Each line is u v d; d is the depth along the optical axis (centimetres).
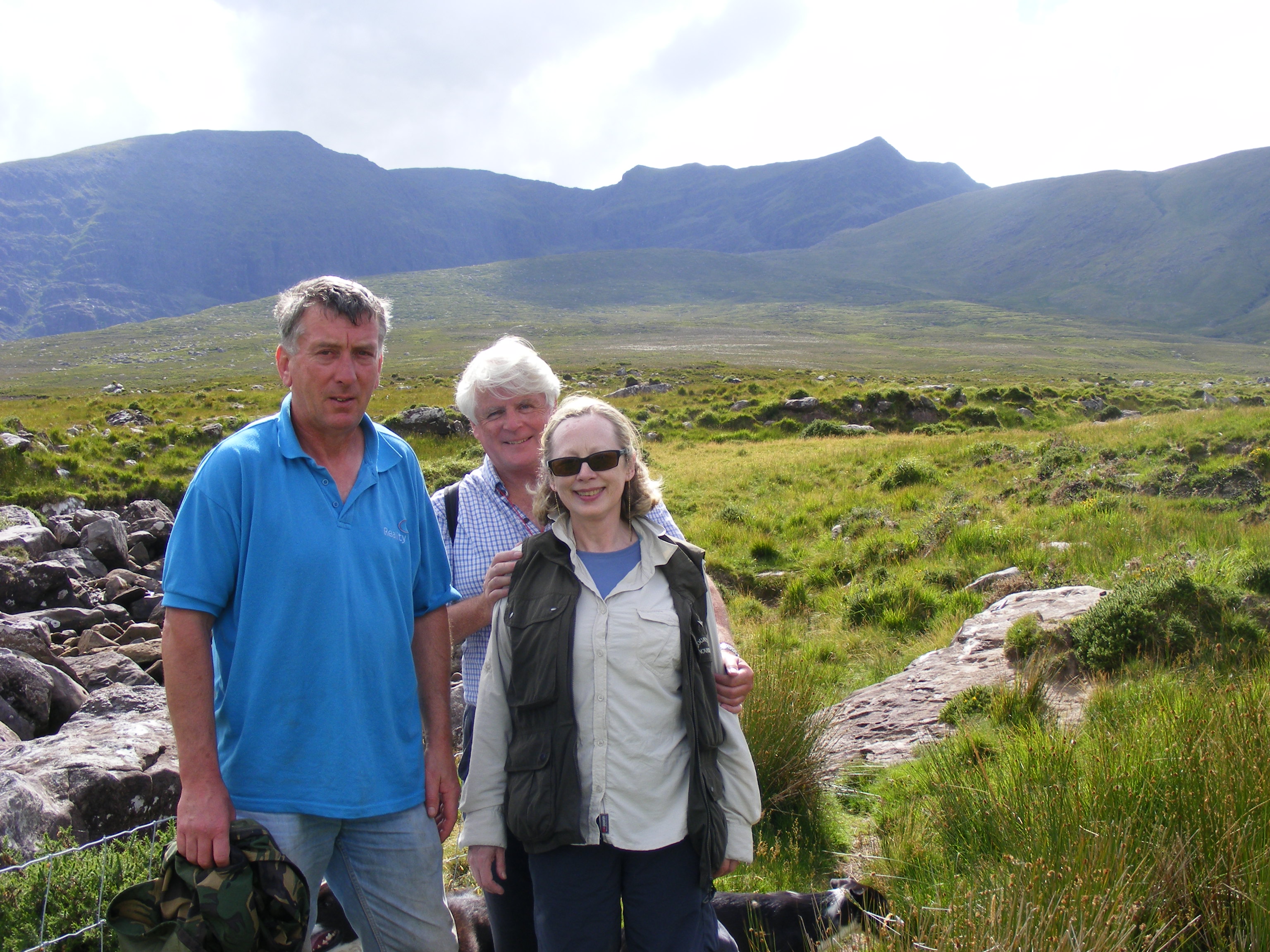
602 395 4966
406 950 262
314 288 241
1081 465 1602
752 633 935
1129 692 519
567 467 248
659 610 251
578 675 248
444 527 315
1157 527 1094
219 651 245
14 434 1833
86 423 2988
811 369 8400
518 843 277
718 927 274
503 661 263
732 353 12325
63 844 346
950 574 1021
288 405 253
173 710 225
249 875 219
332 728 241
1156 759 356
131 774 409
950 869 353
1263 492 1250
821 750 507
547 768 244
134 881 330
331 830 250
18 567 960
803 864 411
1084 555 993
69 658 734
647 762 245
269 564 237
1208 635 609
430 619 284
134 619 998
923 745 532
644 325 19212
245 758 238
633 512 265
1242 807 314
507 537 308
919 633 882
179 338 18488
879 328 18912
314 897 250
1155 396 4284
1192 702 416
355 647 245
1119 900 265
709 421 3206
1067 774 373
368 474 257
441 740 276
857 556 1199
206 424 2517
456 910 344
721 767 266
